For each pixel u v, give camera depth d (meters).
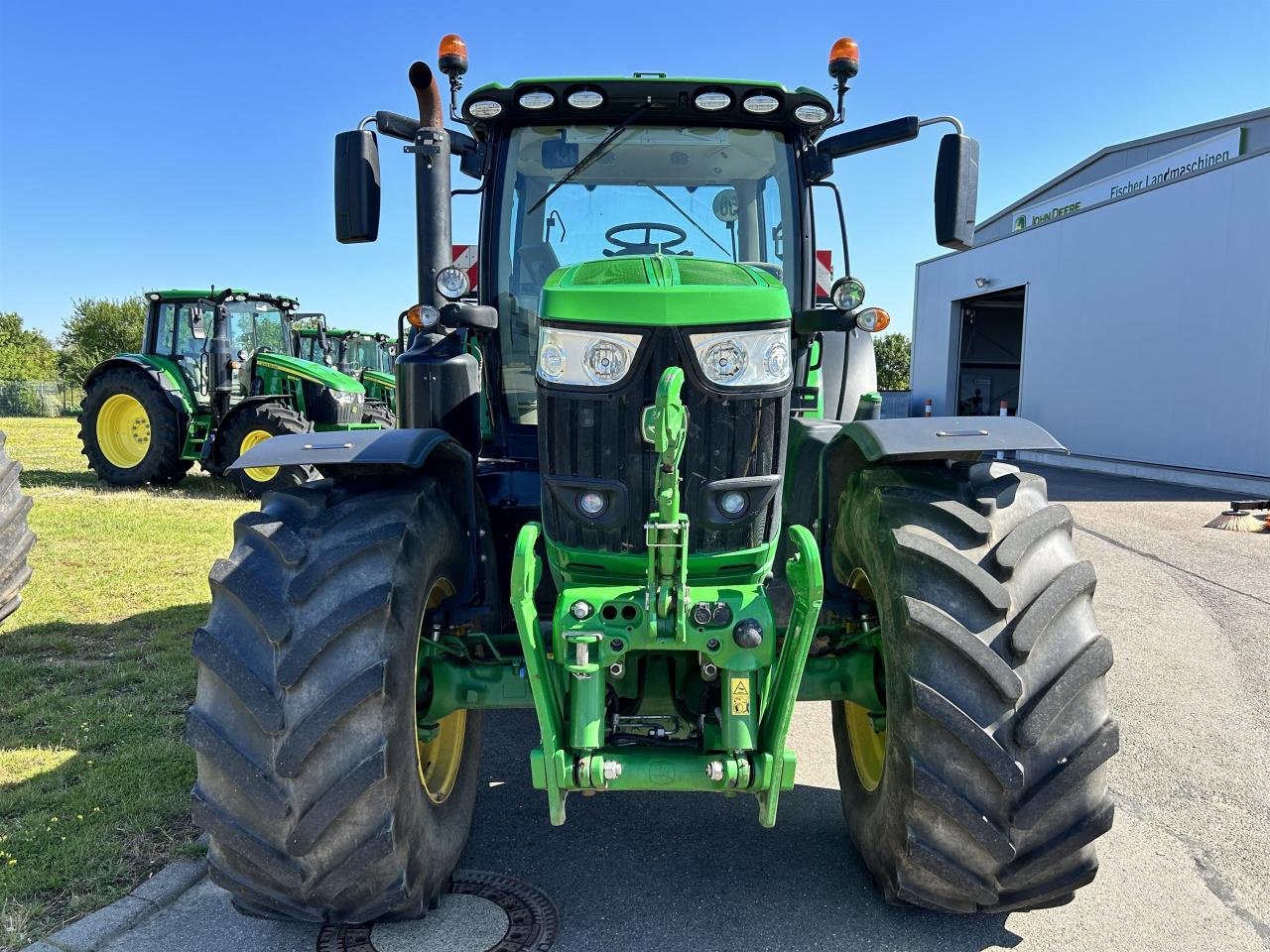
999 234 27.44
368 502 2.40
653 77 3.14
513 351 3.38
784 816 3.30
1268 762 3.82
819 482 3.06
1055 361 18.56
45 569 6.86
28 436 21.92
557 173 3.37
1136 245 15.91
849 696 2.69
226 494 11.20
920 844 2.27
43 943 2.47
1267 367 12.90
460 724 2.93
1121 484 14.28
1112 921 2.67
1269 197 12.83
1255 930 2.63
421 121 2.94
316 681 2.12
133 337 47.00
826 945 2.53
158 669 4.64
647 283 2.36
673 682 2.49
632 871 2.91
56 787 3.35
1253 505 10.04
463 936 2.54
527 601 2.12
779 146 3.40
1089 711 2.26
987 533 2.36
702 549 2.41
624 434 2.34
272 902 2.25
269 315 12.87
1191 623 5.92
